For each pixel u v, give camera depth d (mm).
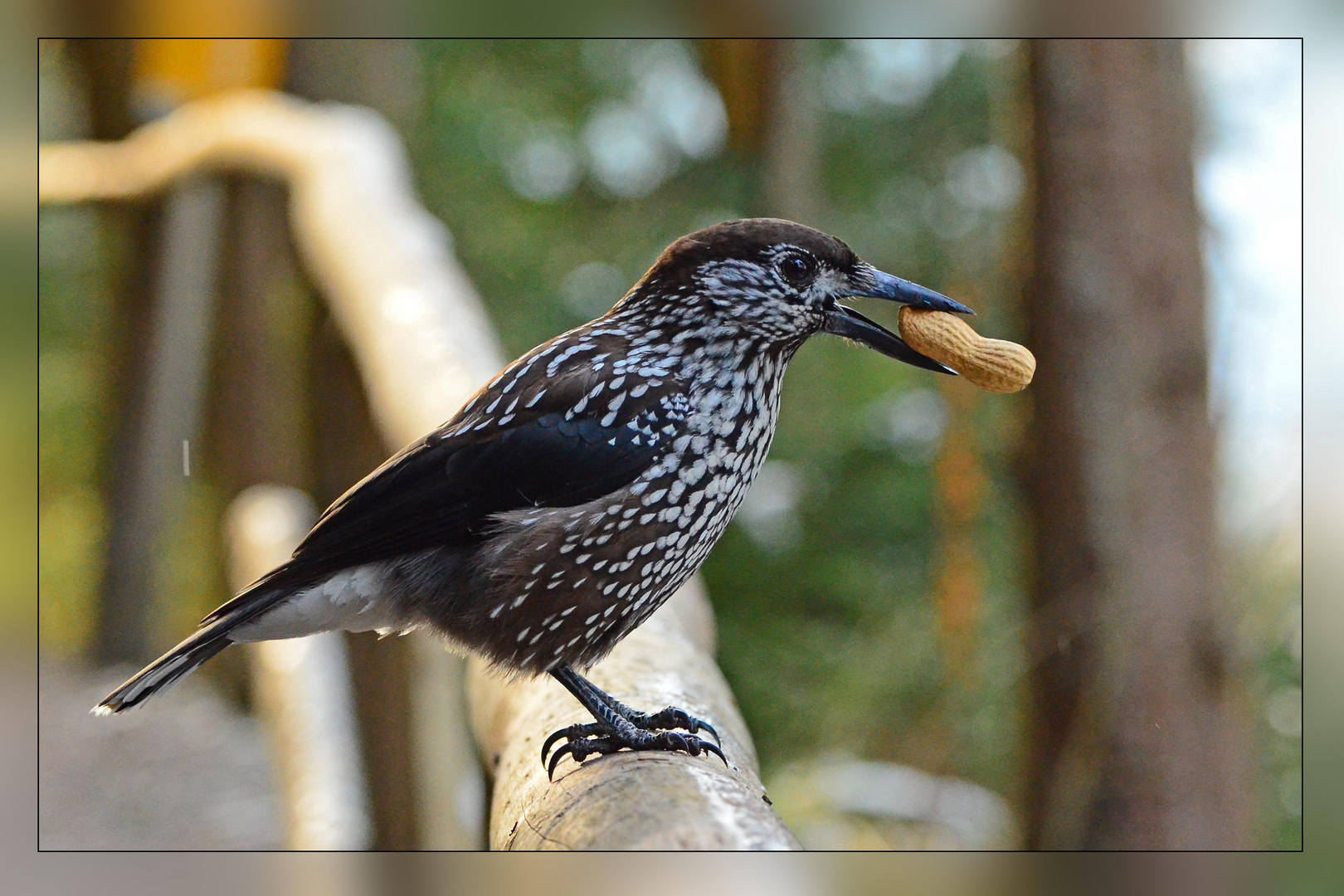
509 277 19875
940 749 12219
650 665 5473
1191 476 11617
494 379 5629
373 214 10234
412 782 8602
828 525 16797
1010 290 12469
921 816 12383
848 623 16109
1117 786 11414
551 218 20531
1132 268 11648
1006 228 13570
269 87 13000
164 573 15109
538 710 5328
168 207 12906
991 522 13422
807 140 15938
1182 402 11648
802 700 14758
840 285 5582
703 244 5543
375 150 11867
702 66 15773
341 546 5406
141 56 13016
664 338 5535
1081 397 11727
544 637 5312
